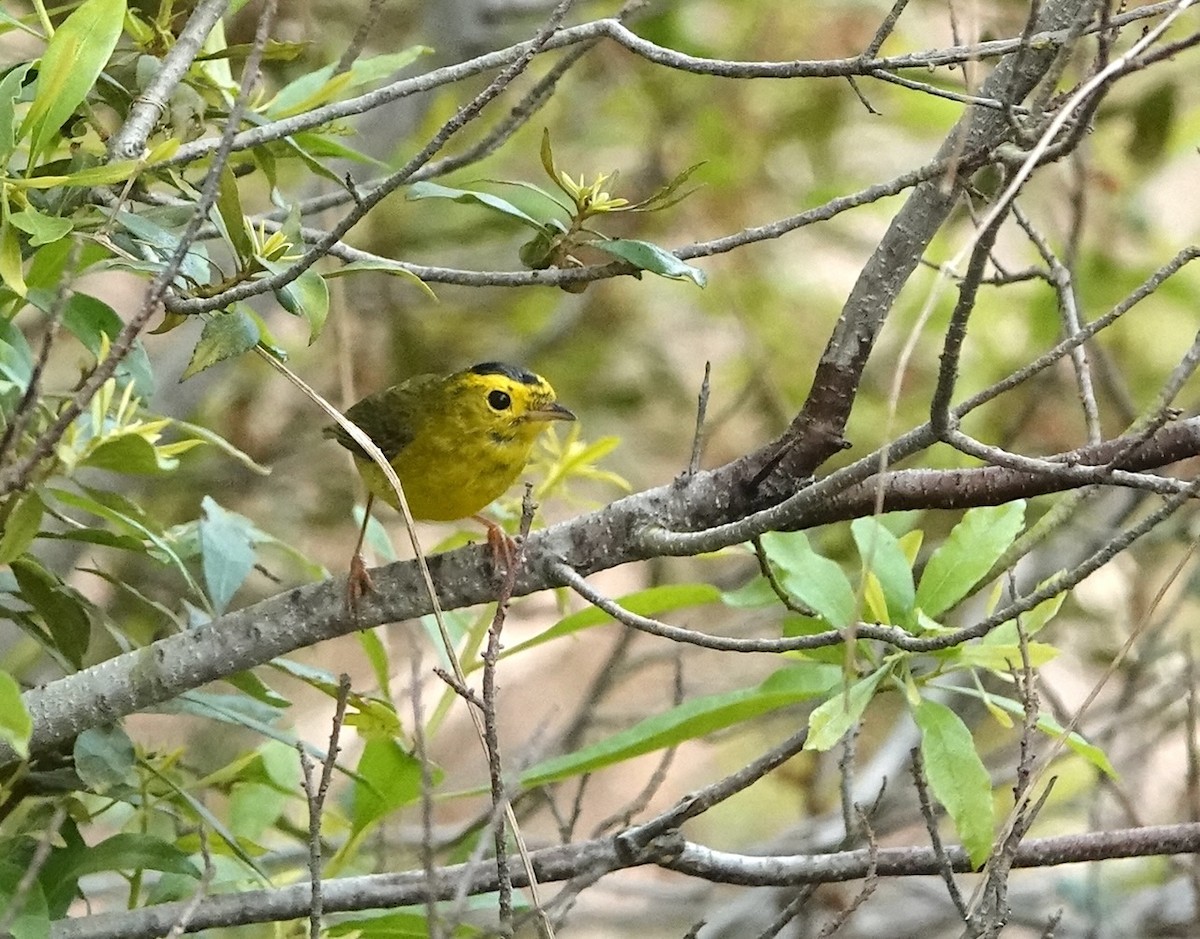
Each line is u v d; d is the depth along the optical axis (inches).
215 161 251.9
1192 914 523.2
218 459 669.9
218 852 365.1
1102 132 680.4
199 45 327.6
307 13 496.7
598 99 741.9
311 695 729.0
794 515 282.8
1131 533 268.5
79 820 337.4
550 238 331.0
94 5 285.1
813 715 297.1
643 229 685.3
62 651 337.1
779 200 732.0
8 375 279.9
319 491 699.4
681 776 876.6
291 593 324.5
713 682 717.3
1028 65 306.5
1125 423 543.8
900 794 540.4
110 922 312.7
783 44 696.4
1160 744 602.5
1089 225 674.2
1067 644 611.2
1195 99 680.4
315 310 286.8
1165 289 671.8
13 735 228.1
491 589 319.9
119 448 289.4
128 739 323.0
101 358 286.2
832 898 513.3
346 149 384.5
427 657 647.8
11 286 276.4
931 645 276.1
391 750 360.8
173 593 561.0
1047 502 603.2
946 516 621.9
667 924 666.2
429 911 248.5
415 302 715.4
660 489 318.3
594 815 842.8
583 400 728.3
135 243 316.2
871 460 275.3
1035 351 646.5
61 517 318.3
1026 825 281.9
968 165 288.4
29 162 286.2
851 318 309.7
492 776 258.2
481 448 419.5
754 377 633.0
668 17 693.3
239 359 654.5
